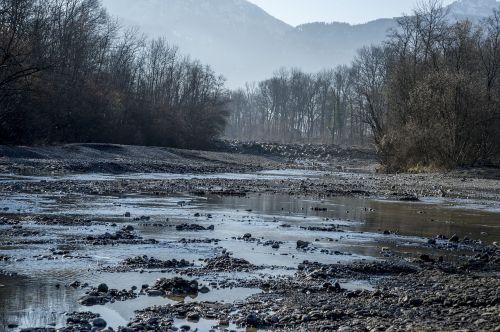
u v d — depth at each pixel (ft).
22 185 95.91
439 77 185.88
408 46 217.15
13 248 46.21
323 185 135.13
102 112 236.02
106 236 52.85
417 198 111.96
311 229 64.80
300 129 544.62
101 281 37.04
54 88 195.62
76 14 231.09
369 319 30.27
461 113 180.24
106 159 164.45
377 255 50.55
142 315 30.35
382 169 207.00
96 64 257.34
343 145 397.80
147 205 80.69
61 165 136.15
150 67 350.64
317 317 30.50
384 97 226.58
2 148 145.38
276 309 32.01
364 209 89.40
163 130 287.28
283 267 43.62
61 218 63.16
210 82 356.79
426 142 183.83
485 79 210.38
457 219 81.76
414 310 32.12
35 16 205.77
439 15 213.87
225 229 61.77
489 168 178.60
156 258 44.80
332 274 41.50
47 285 35.50
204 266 42.60
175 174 152.15
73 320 28.81
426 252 53.57
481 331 27.94
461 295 35.17
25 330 27.04
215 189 110.93
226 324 29.37
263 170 207.00
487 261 49.42
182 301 33.35
